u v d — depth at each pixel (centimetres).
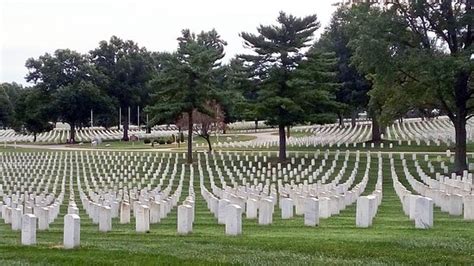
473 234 1633
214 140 8800
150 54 11869
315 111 5588
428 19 4497
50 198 3278
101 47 11644
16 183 4675
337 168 4769
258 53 5562
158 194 3073
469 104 4744
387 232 1727
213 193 3331
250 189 3012
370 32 4394
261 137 8925
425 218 1816
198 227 2041
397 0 4481
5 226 2364
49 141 10325
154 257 1410
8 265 1394
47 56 11025
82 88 10306
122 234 1883
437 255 1336
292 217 2283
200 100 5625
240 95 5838
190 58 5719
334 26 8031
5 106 13225
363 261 1310
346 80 7644
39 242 1747
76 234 1588
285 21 5519
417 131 7562
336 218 2198
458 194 2356
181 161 5566
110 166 5450
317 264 1289
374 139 6644
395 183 3572
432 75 4119
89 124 13000
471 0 4412
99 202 2672
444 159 4878
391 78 4406
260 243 1556
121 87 11188
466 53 4222
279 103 5228
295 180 4212
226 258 1373
